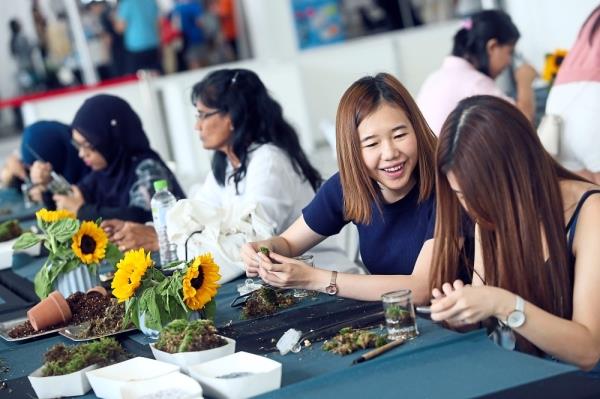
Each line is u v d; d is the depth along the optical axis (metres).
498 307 2.33
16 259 4.54
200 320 2.52
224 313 3.01
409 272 3.17
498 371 2.15
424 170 3.03
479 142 2.38
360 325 2.65
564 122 4.19
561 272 2.45
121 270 2.76
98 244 3.35
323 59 9.87
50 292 3.36
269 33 13.49
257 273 3.13
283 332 2.71
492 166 2.38
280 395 2.18
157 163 4.98
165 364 2.37
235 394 2.18
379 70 9.95
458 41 5.31
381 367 2.27
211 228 3.48
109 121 4.95
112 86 8.77
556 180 2.43
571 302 2.47
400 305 2.44
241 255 3.22
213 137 4.07
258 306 2.95
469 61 5.27
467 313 2.33
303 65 9.82
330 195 3.37
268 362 2.29
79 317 3.10
